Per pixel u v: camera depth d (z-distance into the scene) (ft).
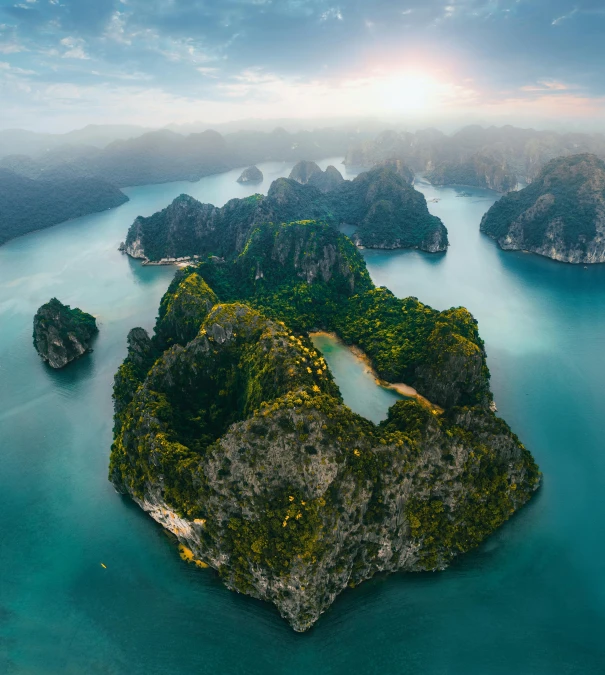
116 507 413.80
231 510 325.83
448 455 355.36
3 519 408.26
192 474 339.98
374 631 313.73
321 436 321.32
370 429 354.13
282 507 311.27
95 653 310.45
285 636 310.86
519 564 354.54
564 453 465.06
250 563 316.40
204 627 319.47
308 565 295.48
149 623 324.60
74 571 361.71
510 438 387.75
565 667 296.71
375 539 328.70
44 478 447.42
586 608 328.70
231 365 477.36
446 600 331.57
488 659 300.61
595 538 375.86
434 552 343.05
